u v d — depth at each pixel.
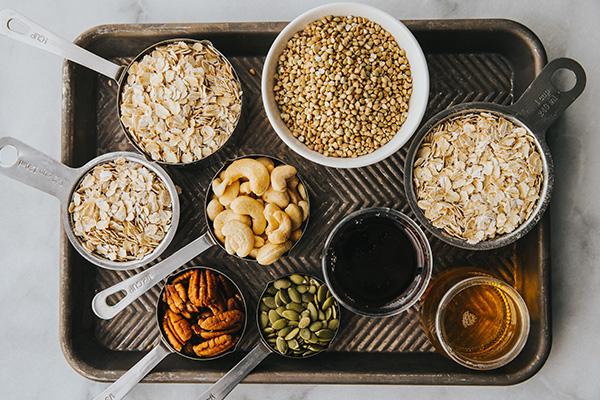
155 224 0.97
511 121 0.94
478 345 0.95
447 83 1.03
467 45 1.01
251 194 0.98
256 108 1.05
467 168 0.93
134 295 0.93
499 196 0.92
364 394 1.10
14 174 0.95
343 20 0.97
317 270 1.03
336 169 1.03
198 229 1.04
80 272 1.02
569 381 1.07
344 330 1.02
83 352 1.00
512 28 0.96
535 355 0.95
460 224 0.93
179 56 0.97
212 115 0.97
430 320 0.93
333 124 0.96
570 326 1.07
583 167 1.06
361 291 0.99
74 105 1.00
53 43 0.96
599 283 1.06
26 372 1.13
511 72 1.03
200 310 0.98
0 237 1.14
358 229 0.99
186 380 0.97
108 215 0.96
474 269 0.96
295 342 0.97
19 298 1.13
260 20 1.09
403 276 0.99
